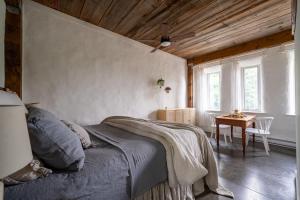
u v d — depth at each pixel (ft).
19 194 2.72
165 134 5.44
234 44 14.57
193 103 18.70
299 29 3.23
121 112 13.51
